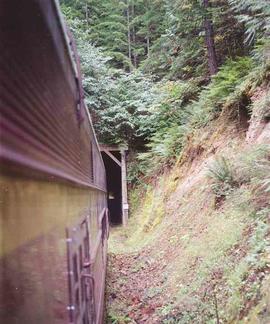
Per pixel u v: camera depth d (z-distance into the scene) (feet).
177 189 37.37
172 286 20.94
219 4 41.52
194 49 47.01
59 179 5.98
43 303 4.58
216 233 21.29
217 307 14.84
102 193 28.50
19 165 3.70
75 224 7.80
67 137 7.33
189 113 44.16
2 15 3.35
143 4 90.94
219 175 25.16
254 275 14.01
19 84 3.85
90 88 57.41
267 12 26.96
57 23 6.08
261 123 26.50
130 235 45.44
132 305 21.31
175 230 29.63
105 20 89.04
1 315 3.22
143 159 54.70
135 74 63.10
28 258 3.99
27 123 4.13
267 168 19.71
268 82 27.91
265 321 11.29
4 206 3.25
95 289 12.00
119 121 56.65
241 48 43.04
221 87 34.17
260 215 18.17
